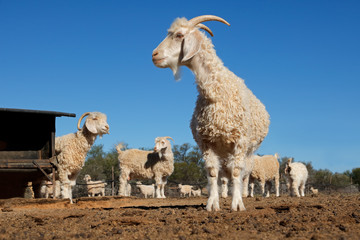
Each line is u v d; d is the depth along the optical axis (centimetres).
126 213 275
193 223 234
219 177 349
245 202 385
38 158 496
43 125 499
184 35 274
